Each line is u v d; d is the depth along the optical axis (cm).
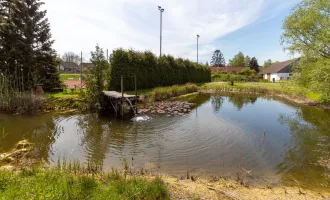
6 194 321
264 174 555
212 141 833
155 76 2438
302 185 494
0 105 1256
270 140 850
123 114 1308
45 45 1800
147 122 1134
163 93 2019
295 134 934
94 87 1377
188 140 840
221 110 1533
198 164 616
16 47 1582
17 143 763
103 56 1414
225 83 3866
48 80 1802
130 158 652
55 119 1156
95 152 699
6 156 625
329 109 1522
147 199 359
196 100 2061
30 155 660
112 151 711
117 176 462
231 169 585
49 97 1475
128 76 2011
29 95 1354
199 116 1310
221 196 414
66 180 397
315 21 1584
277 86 3119
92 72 1387
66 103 1446
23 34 1655
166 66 2688
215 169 583
